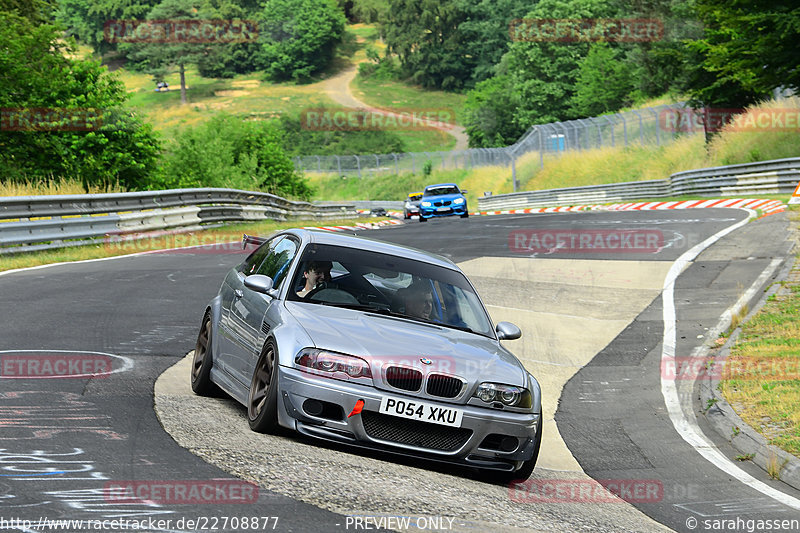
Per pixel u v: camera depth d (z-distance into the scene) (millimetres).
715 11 42656
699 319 21125
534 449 9844
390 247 11938
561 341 19750
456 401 9328
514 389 9672
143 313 18328
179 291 22219
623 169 84688
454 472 9898
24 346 13633
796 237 30984
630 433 13547
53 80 50750
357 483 8078
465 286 11703
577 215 51125
